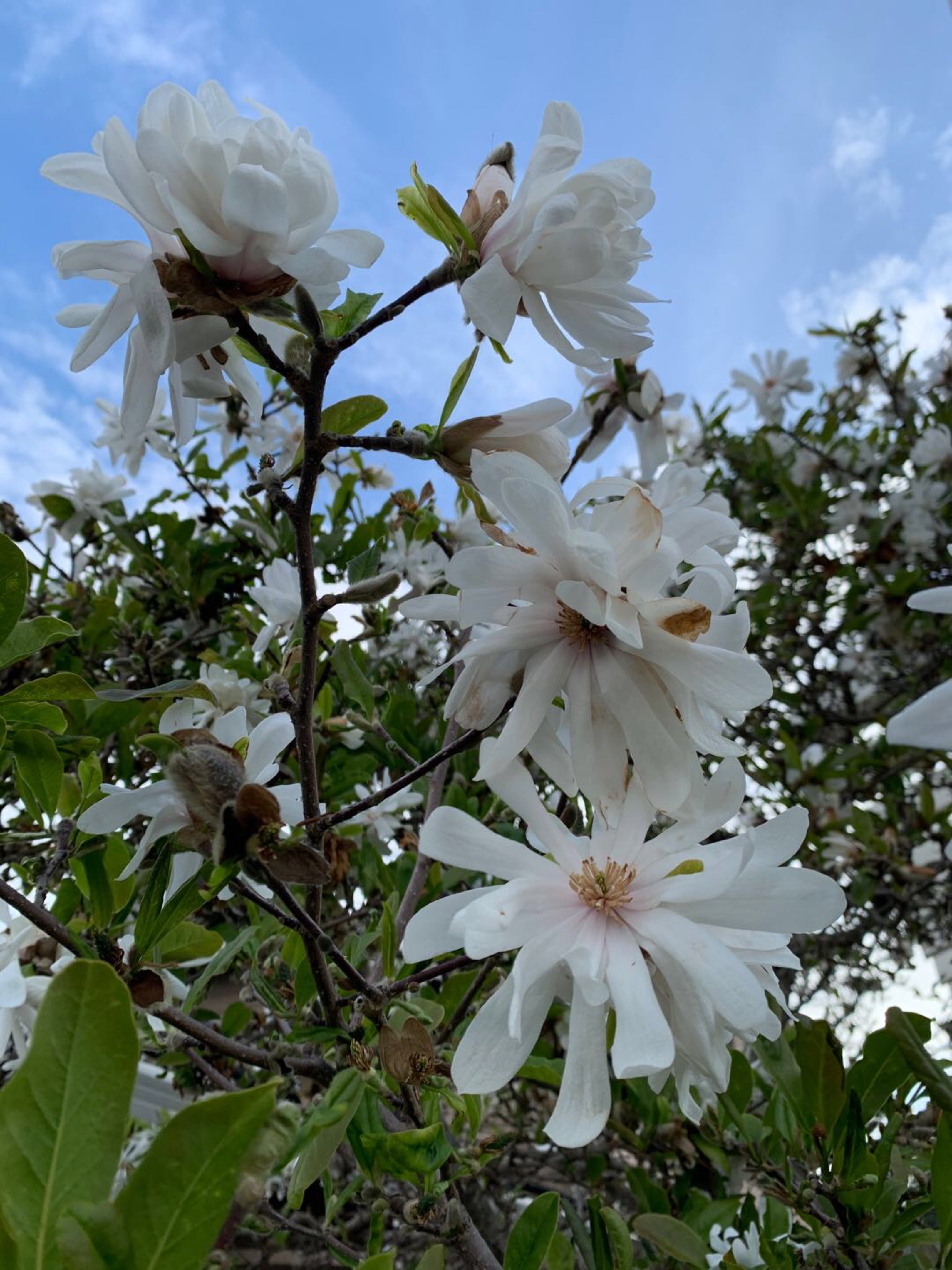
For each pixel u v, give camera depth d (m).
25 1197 0.16
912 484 1.00
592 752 0.25
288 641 0.40
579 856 0.26
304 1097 0.46
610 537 0.24
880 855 0.71
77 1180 0.16
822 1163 0.33
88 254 0.25
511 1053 0.24
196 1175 0.16
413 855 0.52
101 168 0.25
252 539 0.69
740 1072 0.41
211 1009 0.61
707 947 0.24
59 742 0.34
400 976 0.37
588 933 0.25
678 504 0.28
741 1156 0.46
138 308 0.24
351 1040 0.28
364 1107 0.30
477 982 0.37
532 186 0.26
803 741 0.93
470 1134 0.34
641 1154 0.52
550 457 0.28
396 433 0.28
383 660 0.64
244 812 0.22
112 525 0.70
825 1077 0.34
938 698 0.21
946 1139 0.26
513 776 0.27
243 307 0.25
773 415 1.15
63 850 0.33
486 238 0.27
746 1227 0.41
